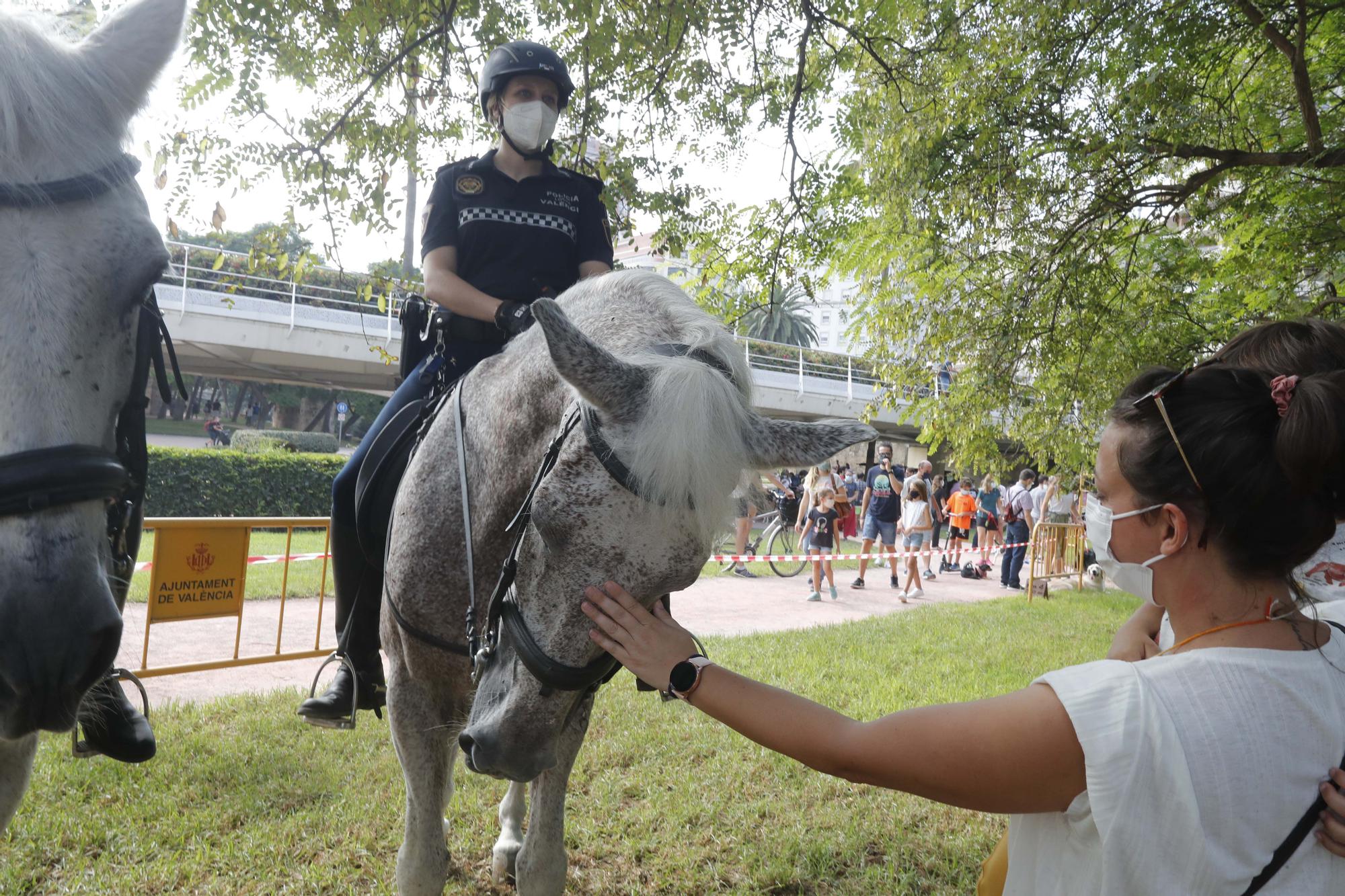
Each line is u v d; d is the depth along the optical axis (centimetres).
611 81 509
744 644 788
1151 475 129
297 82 461
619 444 158
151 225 186
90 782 396
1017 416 744
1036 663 768
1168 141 620
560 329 155
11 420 156
